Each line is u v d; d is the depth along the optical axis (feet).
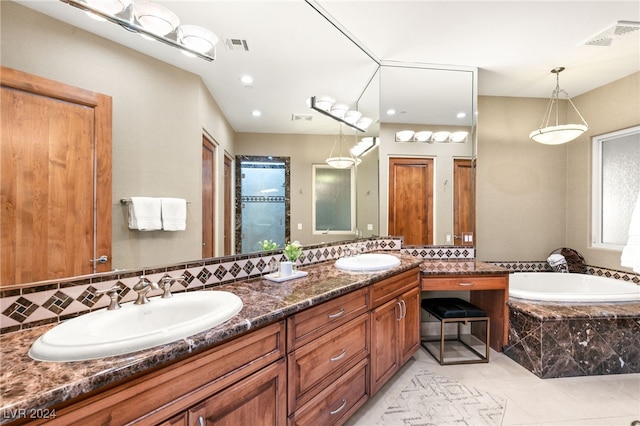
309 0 6.12
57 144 3.56
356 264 7.22
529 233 11.86
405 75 9.36
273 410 3.93
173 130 4.73
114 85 4.04
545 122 11.94
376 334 6.07
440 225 9.90
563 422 5.67
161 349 2.74
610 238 10.91
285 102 6.48
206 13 5.10
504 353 8.49
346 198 8.18
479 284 8.10
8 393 2.11
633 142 10.32
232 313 3.60
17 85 3.26
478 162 11.67
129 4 4.04
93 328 3.18
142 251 4.35
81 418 2.32
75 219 3.72
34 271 3.40
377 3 6.33
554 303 8.20
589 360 7.31
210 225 5.30
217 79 5.35
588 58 8.92
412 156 9.64
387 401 6.33
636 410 6.01
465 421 5.70
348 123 8.09
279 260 6.33
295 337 4.24
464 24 7.16
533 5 6.47
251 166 6.07
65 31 3.59
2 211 3.21
